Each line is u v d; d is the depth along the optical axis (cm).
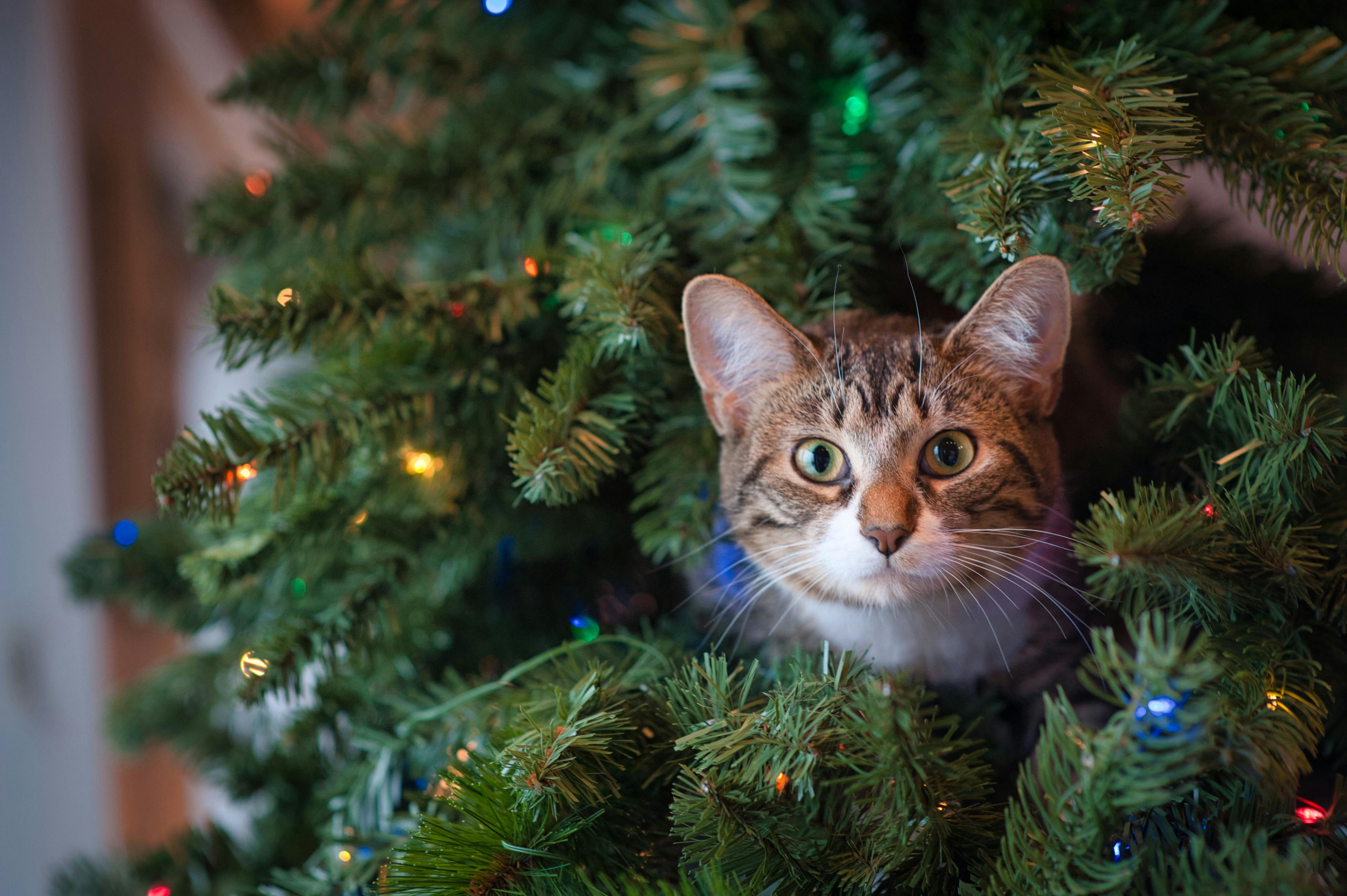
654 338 37
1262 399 34
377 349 40
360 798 39
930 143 40
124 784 63
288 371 53
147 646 65
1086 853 29
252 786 47
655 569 43
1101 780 29
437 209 47
